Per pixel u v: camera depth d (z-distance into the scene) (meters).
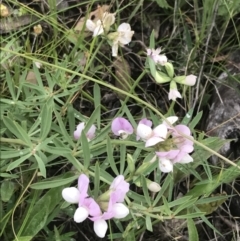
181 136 0.18
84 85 0.25
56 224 0.23
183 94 0.26
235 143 0.25
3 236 0.21
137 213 0.19
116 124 0.20
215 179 0.22
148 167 0.19
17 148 0.20
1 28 0.26
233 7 0.26
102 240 0.24
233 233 0.24
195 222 0.23
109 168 0.24
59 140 0.19
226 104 0.26
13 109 0.21
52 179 0.20
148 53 0.20
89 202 0.17
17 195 0.22
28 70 0.24
